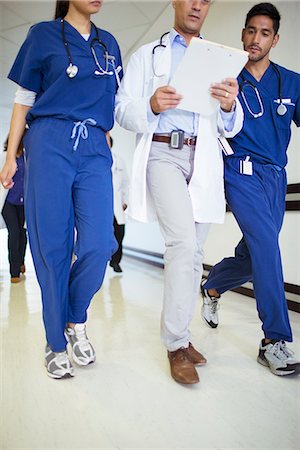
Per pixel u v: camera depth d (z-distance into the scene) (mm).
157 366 1297
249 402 1042
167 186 1232
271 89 1391
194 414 975
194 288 1345
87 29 1203
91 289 1248
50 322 1189
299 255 2119
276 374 1225
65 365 1191
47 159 1137
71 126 1165
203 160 1296
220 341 1566
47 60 1140
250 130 1389
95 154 1210
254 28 1340
